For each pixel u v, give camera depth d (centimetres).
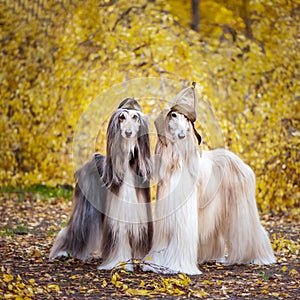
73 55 1212
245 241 716
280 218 1080
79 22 1203
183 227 652
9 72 1243
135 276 649
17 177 1244
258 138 1143
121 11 1187
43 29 1227
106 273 659
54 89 1217
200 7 1405
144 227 658
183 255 654
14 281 636
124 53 1164
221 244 730
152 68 1169
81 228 699
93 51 1219
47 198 1175
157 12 1182
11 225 955
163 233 657
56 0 1217
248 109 1150
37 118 1231
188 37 1200
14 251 775
